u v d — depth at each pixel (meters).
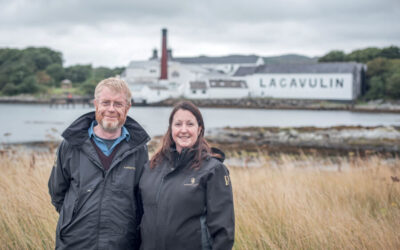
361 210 5.94
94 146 3.14
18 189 5.79
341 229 4.82
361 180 7.66
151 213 2.94
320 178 8.01
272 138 24.64
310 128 26.95
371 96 83.31
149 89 84.75
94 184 3.02
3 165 8.41
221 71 108.62
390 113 70.62
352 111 74.56
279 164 13.39
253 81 88.00
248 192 6.30
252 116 60.59
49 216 4.86
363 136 23.61
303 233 4.70
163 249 2.86
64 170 3.13
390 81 80.88
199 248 2.87
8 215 4.71
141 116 55.56
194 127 2.99
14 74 111.88
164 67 92.38
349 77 78.94
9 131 31.25
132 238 3.10
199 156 2.94
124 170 3.11
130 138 3.22
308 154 19.52
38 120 45.94
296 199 5.90
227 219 2.86
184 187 2.88
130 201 3.09
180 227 2.85
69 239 2.99
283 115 63.88
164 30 92.19
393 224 5.27
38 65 135.38
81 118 3.17
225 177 2.95
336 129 26.12
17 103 95.31
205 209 2.93
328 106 76.69
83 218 2.97
